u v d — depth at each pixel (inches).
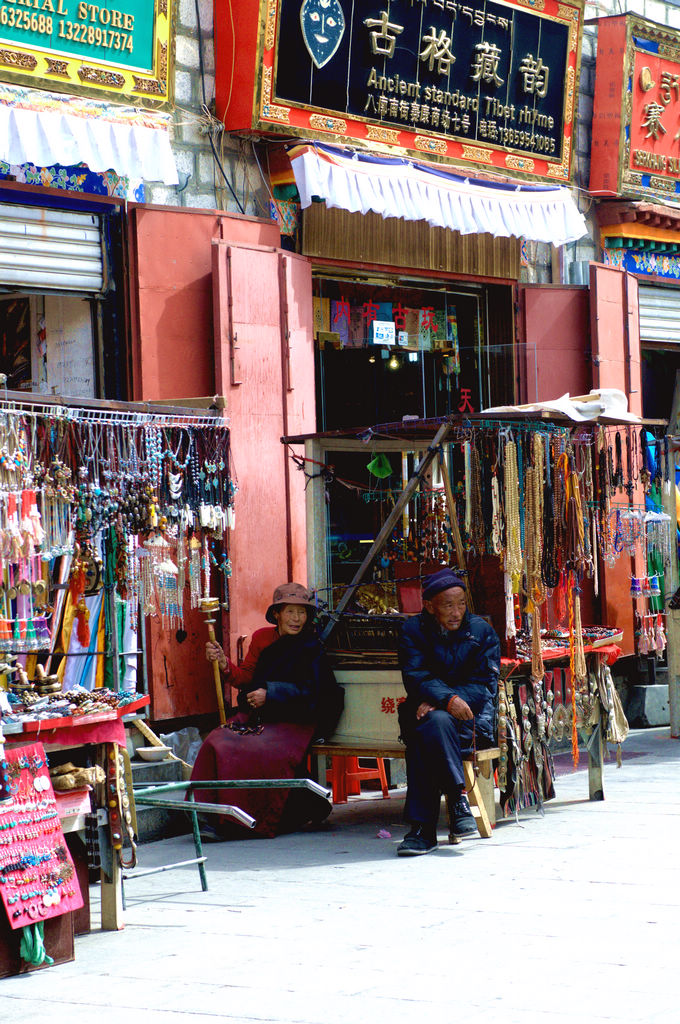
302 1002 229.3
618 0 664.4
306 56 479.5
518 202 560.7
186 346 451.8
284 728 398.6
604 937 261.9
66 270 426.9
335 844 375.2
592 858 336.2
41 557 293.1
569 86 591.5
